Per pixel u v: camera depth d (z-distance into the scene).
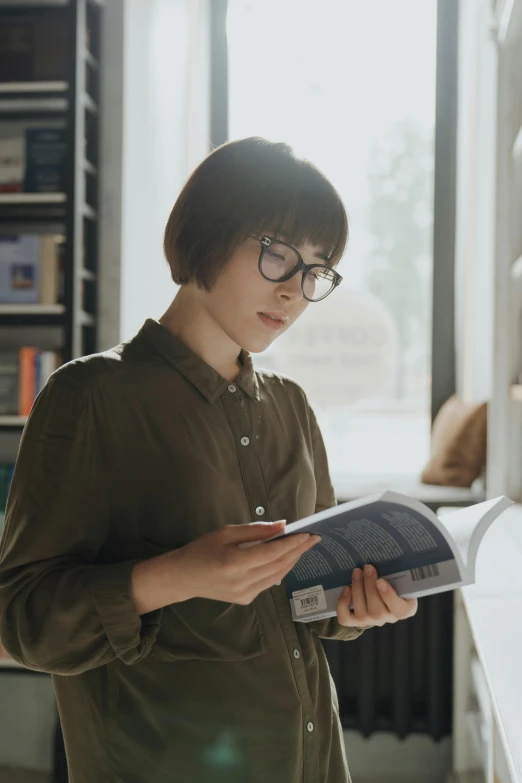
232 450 1.04
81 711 1.00
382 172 3.64
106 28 3.07
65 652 0.91
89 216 2.99
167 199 3.59
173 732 0.97
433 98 3.62
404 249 3.63
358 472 3.62
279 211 0.95
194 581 0.85
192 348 1.05
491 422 2.50
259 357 3.54
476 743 2.45
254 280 0.97
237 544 0.86
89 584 0.90
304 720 1.02
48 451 0.95
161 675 0.97
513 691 1.14
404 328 3.63
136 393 0.99
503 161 2.38
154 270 3.46
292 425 1.15
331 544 0.97
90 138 3.06
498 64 2.36
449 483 3.10
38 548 0.93
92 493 0.96
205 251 0.98
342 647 2.94
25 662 0.93
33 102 3.15
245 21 3.71
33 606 0.91
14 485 0.96
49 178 2.96
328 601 1.01
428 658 2.92
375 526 0.91
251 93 3.72
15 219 2.99
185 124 3.74
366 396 3.52
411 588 0.94
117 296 3.06
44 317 2.91
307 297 1.00
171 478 0.99
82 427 0.95
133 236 3.18
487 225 3.12
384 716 2.93
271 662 1.00
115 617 0.88
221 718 0.97
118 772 0.98
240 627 0.99
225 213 0.96
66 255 2.83
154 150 3.36
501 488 2.50
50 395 0.97
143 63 3.22
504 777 1.70
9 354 2.95
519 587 1.71
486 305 3.13
